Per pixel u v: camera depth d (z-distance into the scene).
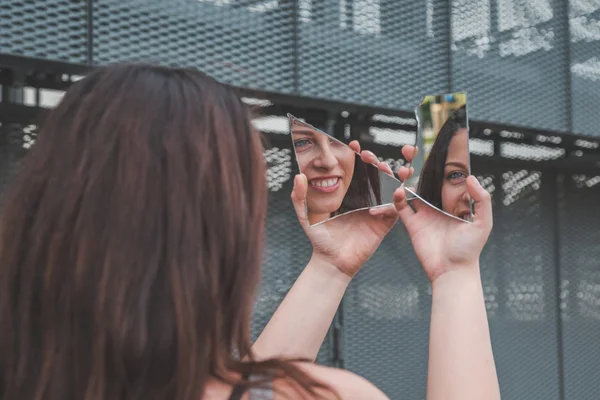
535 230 4.33
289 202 3.24
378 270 3.56
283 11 2.85
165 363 0.64
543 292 4.35
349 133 3.44
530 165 4.30
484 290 4.04
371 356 3.50
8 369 0.69
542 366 4.30
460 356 0.84
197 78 0.74
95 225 0.65
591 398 4.56
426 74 3.28
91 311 0.64
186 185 0.66
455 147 1.06
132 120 0.68
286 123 3.23
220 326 0.68
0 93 2.54
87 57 2.35
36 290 0.68
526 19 3.67
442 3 3.35
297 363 0.73
